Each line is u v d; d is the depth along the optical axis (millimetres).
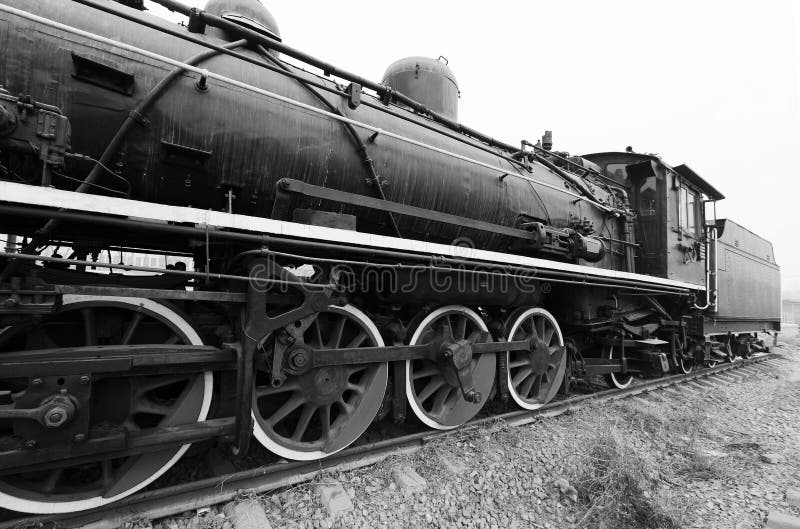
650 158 6367
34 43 2045
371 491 2725
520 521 2764
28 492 2051
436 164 3670
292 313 2486
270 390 2670
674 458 3926
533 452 3518
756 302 10227
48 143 1814
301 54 2844
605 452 3410
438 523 2584
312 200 2969
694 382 7066
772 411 5906
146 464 2303
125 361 2029
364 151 3131
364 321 3145
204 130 2480
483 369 3836
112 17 2396
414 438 3391
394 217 3416
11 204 1822
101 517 2168
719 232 8742
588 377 5801
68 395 1885
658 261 6184
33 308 1819
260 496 2504
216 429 2283
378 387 3168
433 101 4727
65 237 2625
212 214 2152
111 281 2457
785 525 2844
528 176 4809
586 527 2771
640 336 5801
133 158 2307
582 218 5242
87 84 2156
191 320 2494
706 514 3053
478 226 3641
